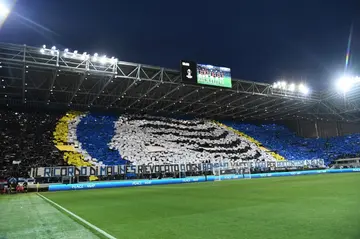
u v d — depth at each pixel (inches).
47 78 1219.9
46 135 1376.7
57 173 1034.1
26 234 231.9
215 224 237.5
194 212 314.5
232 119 2183.8
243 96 1585.9
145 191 745.6
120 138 1539.1
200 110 1910.7
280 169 1557.6
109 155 1366.9
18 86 1279.5
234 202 388.2
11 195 815.7
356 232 180.2
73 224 270.4
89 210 379.2
